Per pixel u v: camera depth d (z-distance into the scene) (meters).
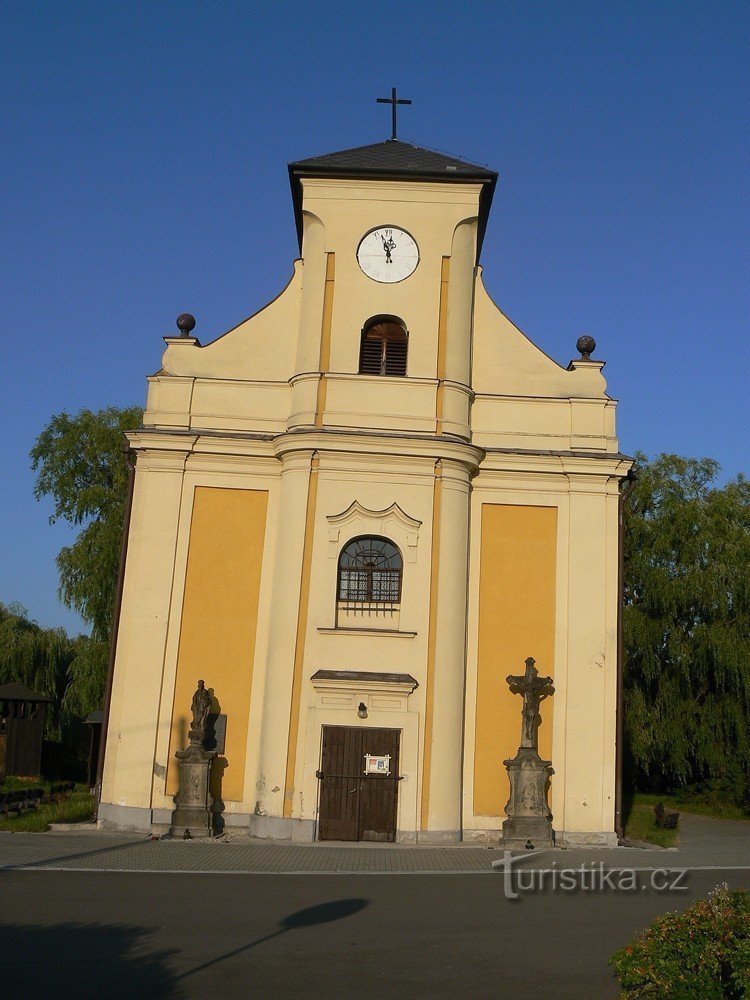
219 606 21.77
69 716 43.19
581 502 22.30
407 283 22.83
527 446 22.64
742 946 8.00
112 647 21.83
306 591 21.08
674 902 14.15
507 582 21.97
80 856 17.11
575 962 10.60
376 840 20.12
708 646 32.44
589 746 21.17
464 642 21.39
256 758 21.11
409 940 11.46
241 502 22.28
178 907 12.93
